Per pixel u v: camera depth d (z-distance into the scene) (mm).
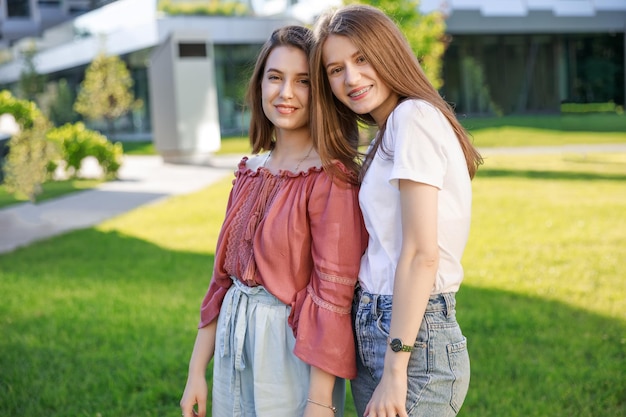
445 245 1838
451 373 1857
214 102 18453
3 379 4008
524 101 32031
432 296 1856
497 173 13258
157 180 14680
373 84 1900
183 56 18109
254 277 2066
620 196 10117
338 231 1948
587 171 13133
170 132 18359
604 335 4539
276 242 2016
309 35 2107
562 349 4305
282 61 2086
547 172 13180
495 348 4328
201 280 6207
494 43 31422
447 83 31203
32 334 4789
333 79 1940
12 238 8805
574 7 26766
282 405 2033
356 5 1955
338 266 1935
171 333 4754
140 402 3695
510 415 3430
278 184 2080
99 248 7812
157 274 6473
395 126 1836
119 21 26969
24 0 10750
